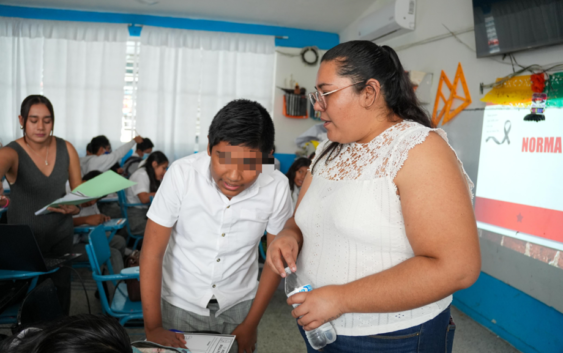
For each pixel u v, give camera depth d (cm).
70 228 232
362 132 89
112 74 586
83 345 60
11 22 573
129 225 377
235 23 611
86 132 589
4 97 579
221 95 607
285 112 612
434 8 377
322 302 80
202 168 112
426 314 85
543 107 248
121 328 67
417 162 78
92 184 210
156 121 600
